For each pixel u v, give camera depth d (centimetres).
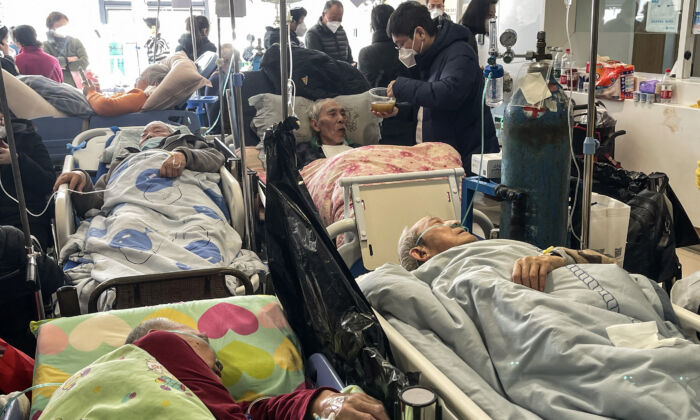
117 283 180
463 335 150
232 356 159
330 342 160
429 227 192
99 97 408
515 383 138
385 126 404
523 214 217
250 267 244
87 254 238
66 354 151
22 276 193
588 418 122
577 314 142
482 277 156
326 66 382
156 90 409
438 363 144
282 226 178
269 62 377
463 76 319
